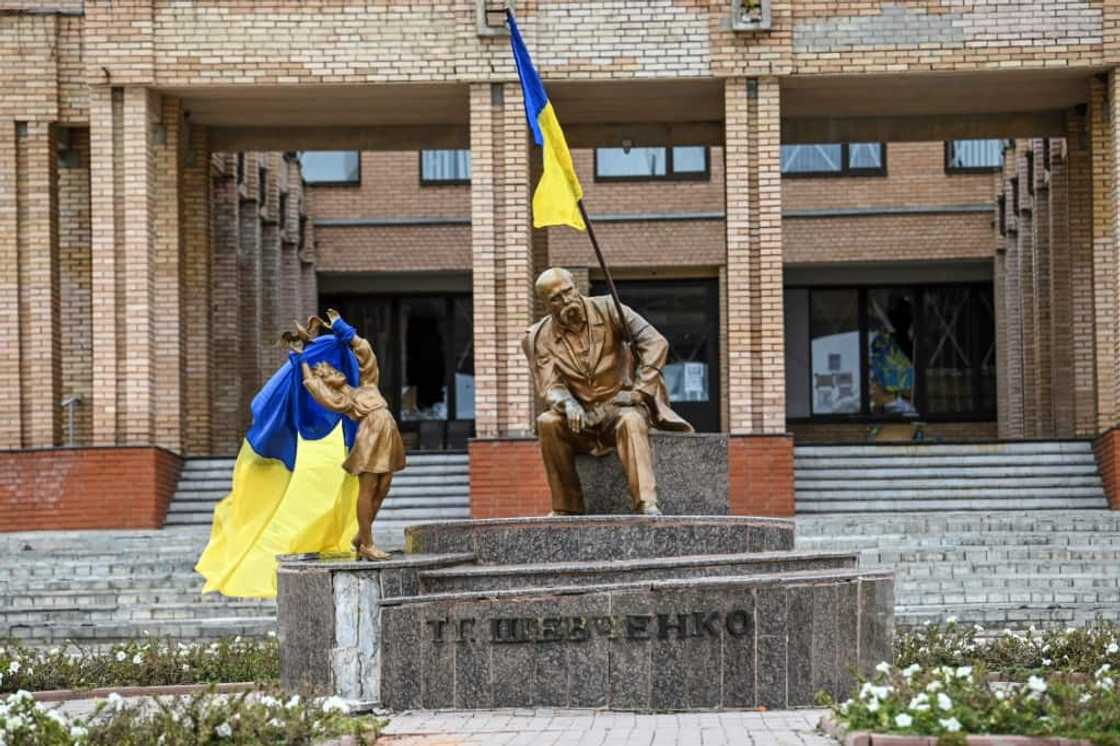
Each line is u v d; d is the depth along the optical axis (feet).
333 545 67.56
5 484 116.78
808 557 57.98
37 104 121.08
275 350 152.05
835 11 118.83
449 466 122.01
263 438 72.69
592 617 55.11
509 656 55.52
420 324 168.35
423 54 119.44
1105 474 116.57
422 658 56.03
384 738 49.73
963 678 49.42
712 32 119.03
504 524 62.59
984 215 162.50
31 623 90.43
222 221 141.38
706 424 164.04
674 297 165.27
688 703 54.44
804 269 165.07
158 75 119.14
